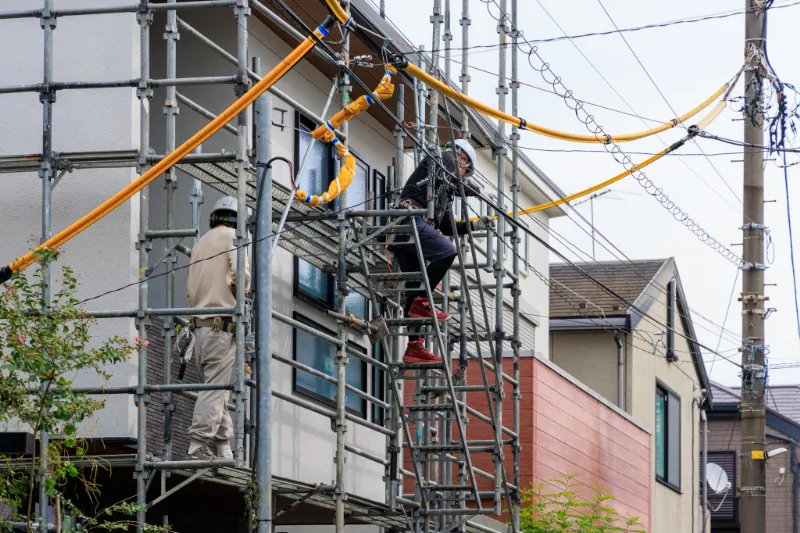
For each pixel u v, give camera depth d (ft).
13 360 40.29
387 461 61.93
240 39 48.93
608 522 82.58
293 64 46.65
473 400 82.89
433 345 70.38
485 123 78.23
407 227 55.36
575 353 117.08
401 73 63.87
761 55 84.58
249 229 50.88
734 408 150.61
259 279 45.50
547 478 82.38
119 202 46.26
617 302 118.52
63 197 50.72
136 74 51.24
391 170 67.36
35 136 51.85
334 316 55.62
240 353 46.78
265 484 44.80
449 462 66.23
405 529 67.62
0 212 51.44
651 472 107.96
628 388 115.03
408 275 56.13
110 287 49.75
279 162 61.98
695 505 128.26
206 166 50.88
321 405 64.44
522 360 82.12
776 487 146.30
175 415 52.24
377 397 71.77
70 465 42.52
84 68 51.31
